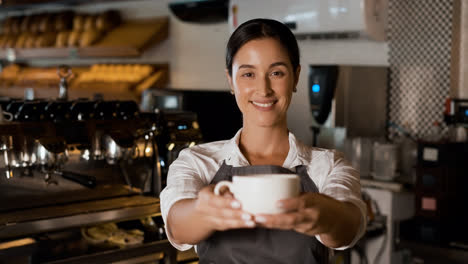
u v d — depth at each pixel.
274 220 1.01
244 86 1.34
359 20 3.63
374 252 3.38
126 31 5.68
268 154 1.49
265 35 1.32
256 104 1.35
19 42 6.48
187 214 1.16
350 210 1.22
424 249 3.22
